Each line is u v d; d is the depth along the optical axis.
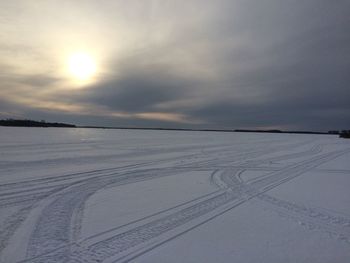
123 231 5.28
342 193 8.58
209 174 11.60
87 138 36.12
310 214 6.49
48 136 37.84
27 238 4.86
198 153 20.30
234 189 8.93
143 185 9.30
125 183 9.55
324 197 8.06
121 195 7.93
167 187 9.07
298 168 13.66
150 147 24.88
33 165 12.70
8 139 29.84
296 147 27.92
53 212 6.27
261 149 24.94
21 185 8.74
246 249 4.65
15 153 17.06
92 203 7.05
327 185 9.75
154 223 5.74
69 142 27.78
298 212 6.64
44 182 9.25
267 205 7.18
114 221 5.80
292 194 8.38
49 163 13.43
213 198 7.77
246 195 8.18
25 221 5.66
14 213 6.13
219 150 23.22
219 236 5.15
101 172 11.43
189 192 8.44
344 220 6.11
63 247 4.56
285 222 5.94
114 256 4.31
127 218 6.00
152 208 6.74
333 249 4.69
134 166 13.30
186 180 10.27
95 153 18.56
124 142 30.75
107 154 18.20
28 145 22.92
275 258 4.36
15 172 10.87
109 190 8.49
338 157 18.78
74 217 5.98
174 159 16.36
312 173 12.27
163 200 7.48
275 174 11.85
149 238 5.00
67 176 10.36
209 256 4.39
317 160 16.97
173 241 4.90
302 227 5.66
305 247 4.75
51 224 5.54
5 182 9.09
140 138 40.94
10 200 7.11
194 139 41.88
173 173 11.71
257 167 13.80
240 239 5.04
